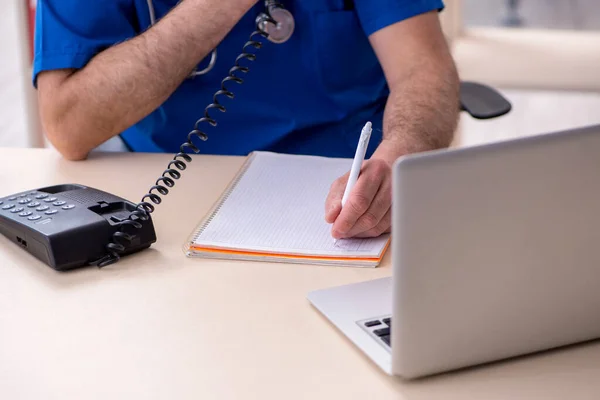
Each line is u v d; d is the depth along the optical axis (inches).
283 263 40.0
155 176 51.9
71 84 55.8
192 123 62.7
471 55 132.4
